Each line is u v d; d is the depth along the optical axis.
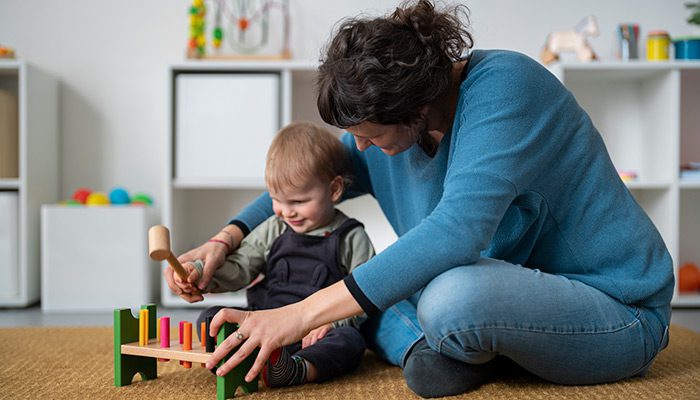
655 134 2.57
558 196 1.03
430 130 1.07
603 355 1.01
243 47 2.70
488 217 0.91
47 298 2.34
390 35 0.91
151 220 2.54
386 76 0.90
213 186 2.44
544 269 1.10
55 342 1.54
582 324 0.99
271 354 1.02
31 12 2.68
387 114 0.91
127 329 1.09
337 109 0.93
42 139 2.53
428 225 0.92
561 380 1.05
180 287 1.19
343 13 2.69
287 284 1.32
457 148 0.96
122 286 2.38
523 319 0.95
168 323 1.06
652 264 1.06
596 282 1.04
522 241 1.07
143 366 1.12
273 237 1.36
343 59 0.92
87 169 2.69
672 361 1.27
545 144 0.98
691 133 2.71
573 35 2.55
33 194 2.46
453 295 0.93
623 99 2.72
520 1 2.69
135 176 2.70
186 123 2.46
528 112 0.96
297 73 2.53
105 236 2.37
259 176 2.46
